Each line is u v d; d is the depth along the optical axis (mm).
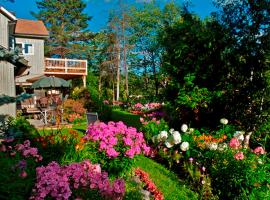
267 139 9828
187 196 6879
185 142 8047
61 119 16797
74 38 46062
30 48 25531
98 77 41875
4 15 16250
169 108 10227
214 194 7039
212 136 8609
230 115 9211
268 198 6348
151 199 6328
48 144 6711
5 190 3916
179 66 9633
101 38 44281
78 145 6664
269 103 8539
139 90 45219
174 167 8477
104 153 6773
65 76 27297
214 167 7191
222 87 9211
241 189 6562
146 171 7836
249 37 8562
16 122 8562
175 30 9953
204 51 9328
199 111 9570
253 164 6766
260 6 8172
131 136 7035
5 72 12836
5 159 4773
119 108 31344
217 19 9164
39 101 19031
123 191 4543
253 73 8688
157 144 9227
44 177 3895
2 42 15836
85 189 4316
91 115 12508
